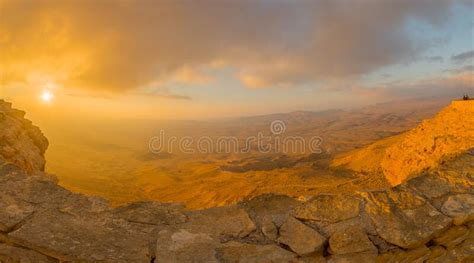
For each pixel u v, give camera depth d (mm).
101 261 3986
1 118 9352
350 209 4594
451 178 4969
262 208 5000
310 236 4336
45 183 5148
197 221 4809
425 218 4418
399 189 4840
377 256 4176
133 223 4703
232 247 4328
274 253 4230
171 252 4211
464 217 4426
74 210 4738
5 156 7660
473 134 32094
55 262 4098
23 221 4387
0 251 4121
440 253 4395
